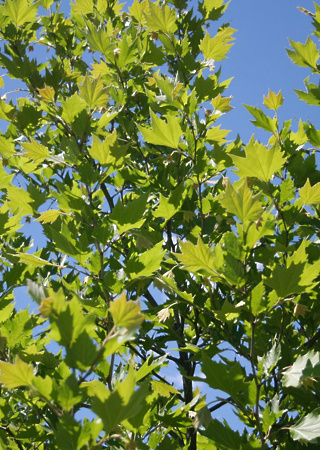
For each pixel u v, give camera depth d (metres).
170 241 3.52
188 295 2.56
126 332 1.28
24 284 2.91
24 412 2.65
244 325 2.81
